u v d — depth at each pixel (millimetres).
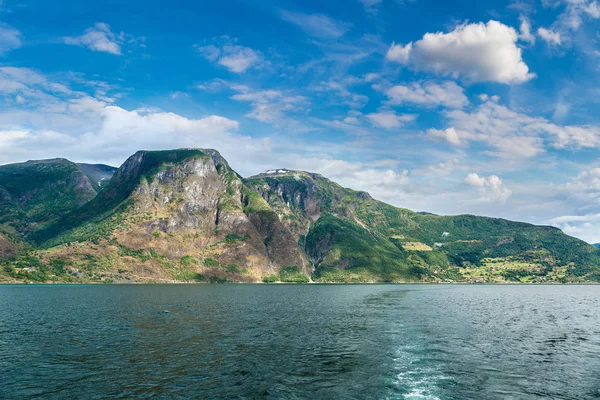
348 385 39250
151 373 42969
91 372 43344
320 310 110500
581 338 67125
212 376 41938
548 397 36375
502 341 63219
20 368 44938
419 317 94500
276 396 36125
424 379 41344
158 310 105438
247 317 91688
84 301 136250
